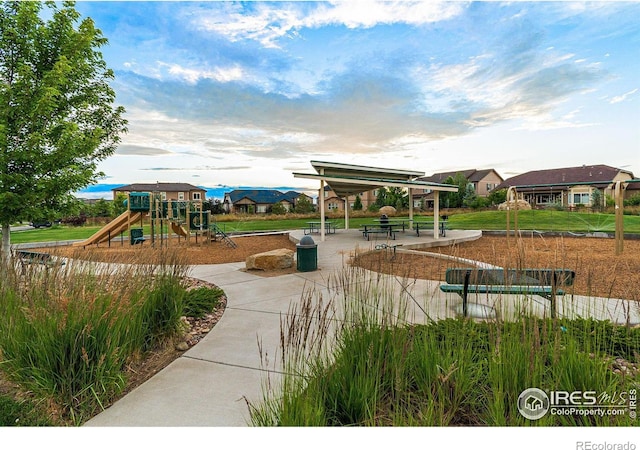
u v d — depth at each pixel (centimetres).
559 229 1583
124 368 294
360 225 2230
